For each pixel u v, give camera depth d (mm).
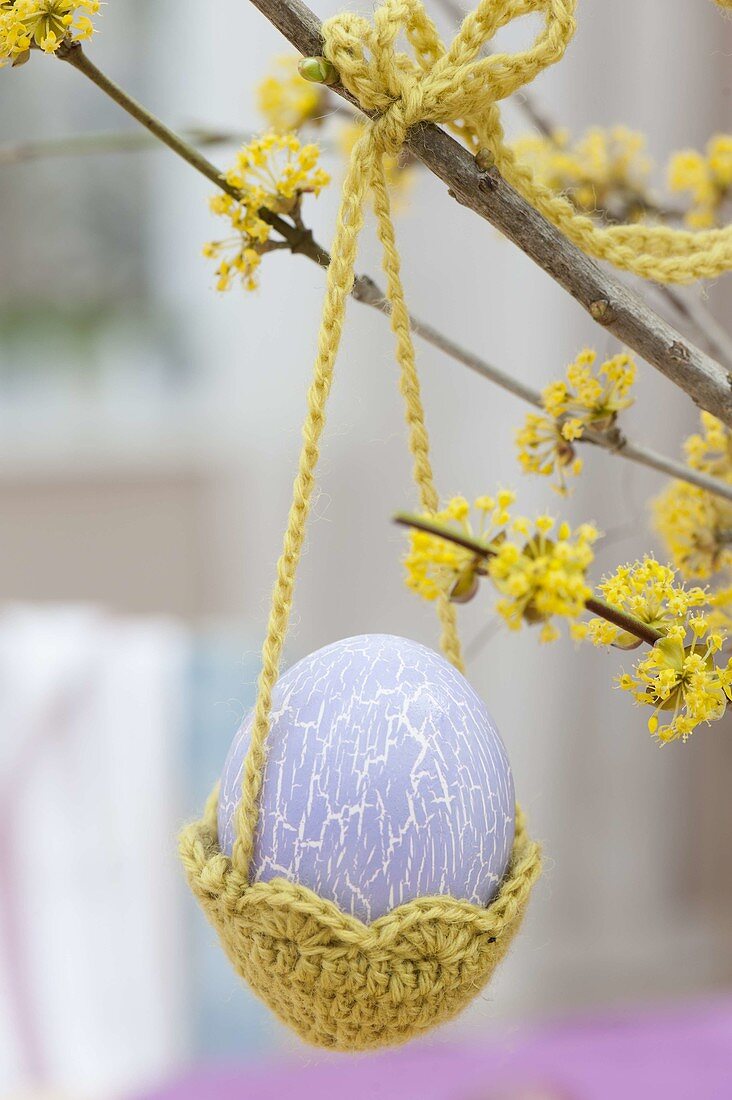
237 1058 709
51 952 707
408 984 333
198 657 790
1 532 1254
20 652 780
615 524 916
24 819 726
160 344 1333
